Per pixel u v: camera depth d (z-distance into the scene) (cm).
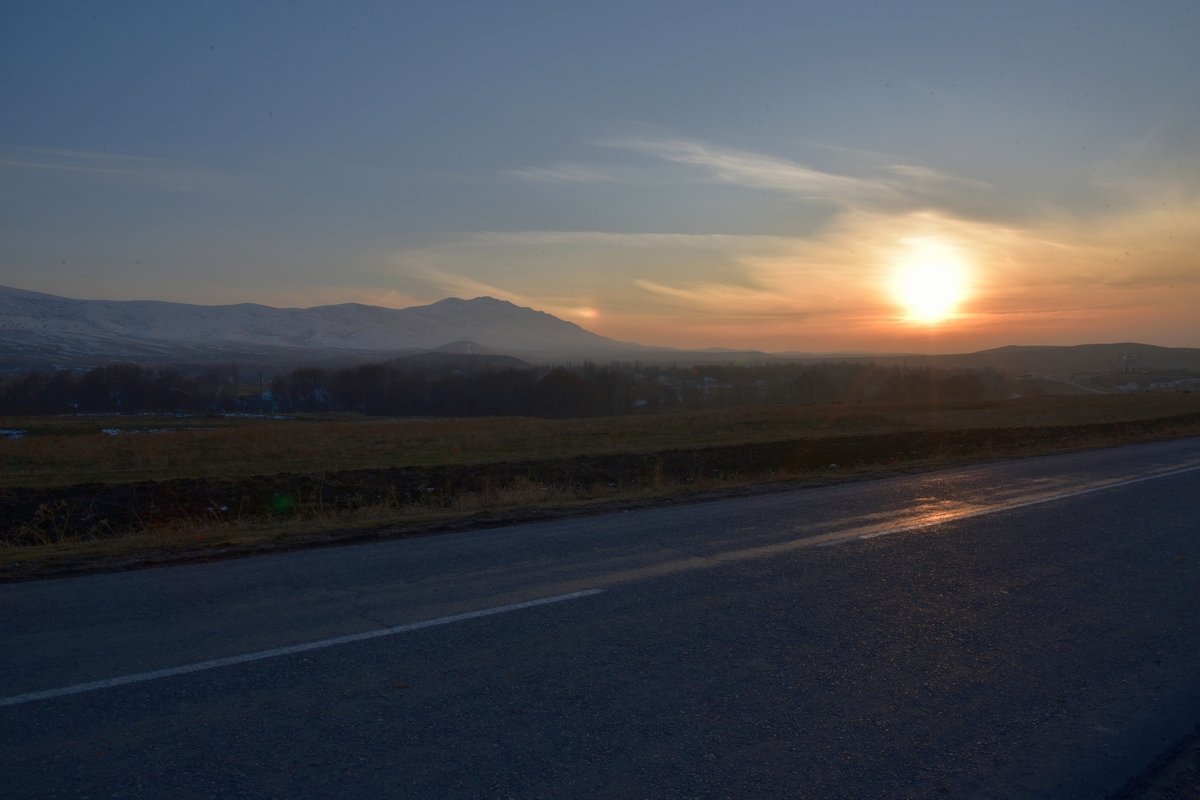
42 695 510
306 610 698
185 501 1714
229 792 397
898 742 468
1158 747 473
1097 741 479
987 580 821
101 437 3734
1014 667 587
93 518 1551
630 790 407
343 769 421
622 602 724
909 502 1338
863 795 411
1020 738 479
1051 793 423
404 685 530
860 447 2656
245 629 644
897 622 680
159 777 411
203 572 857
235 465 2627
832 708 509
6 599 746
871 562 891
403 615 682
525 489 1692
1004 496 1402
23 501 1638
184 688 522
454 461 2567
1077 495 1405
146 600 736
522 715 488
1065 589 792
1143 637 657
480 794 399
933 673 571
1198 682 568
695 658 587
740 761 439
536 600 729
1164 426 3253
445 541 1026
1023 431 3097
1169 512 1231
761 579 812
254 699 506
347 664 566
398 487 1942
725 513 1230
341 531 1104
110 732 460
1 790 396
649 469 2236
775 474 1938
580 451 2777
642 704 507
